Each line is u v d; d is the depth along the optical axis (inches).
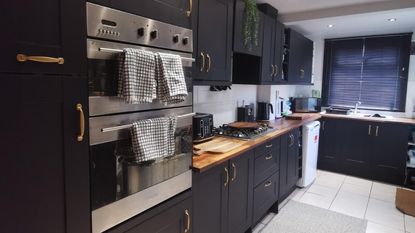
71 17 36.0
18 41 30.9
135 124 46.1
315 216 113.0
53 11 34.0
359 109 177.9
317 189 142.1
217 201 74.0
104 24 40.6
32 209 33.9
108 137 42.9
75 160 38.1
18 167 32.1
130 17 44.9
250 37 97.3
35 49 32.4
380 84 169.3
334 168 170.6
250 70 113.0
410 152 150.6
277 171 111.9
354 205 123.8
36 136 33.4
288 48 136.4
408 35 157.8
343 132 165.3
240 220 86.9
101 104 41.3
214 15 77.8
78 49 37.2
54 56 34.4
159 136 50.1
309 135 138.4
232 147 82.4
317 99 180.4
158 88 48.9
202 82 75.4
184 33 57.7
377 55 168.4
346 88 181.2
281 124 127.5
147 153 47.3
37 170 33.9
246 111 127.8
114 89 43.3
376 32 163.5
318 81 189.3
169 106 54.7
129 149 46.8
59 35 34.8
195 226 66.1
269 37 115.3
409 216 113.7
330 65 184.5
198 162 66.8
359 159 161.6
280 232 100.5
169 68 50.2
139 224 50.1
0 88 29.8
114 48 42.6
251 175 90.7
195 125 86.4
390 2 111.1
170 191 56.9
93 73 39.8
